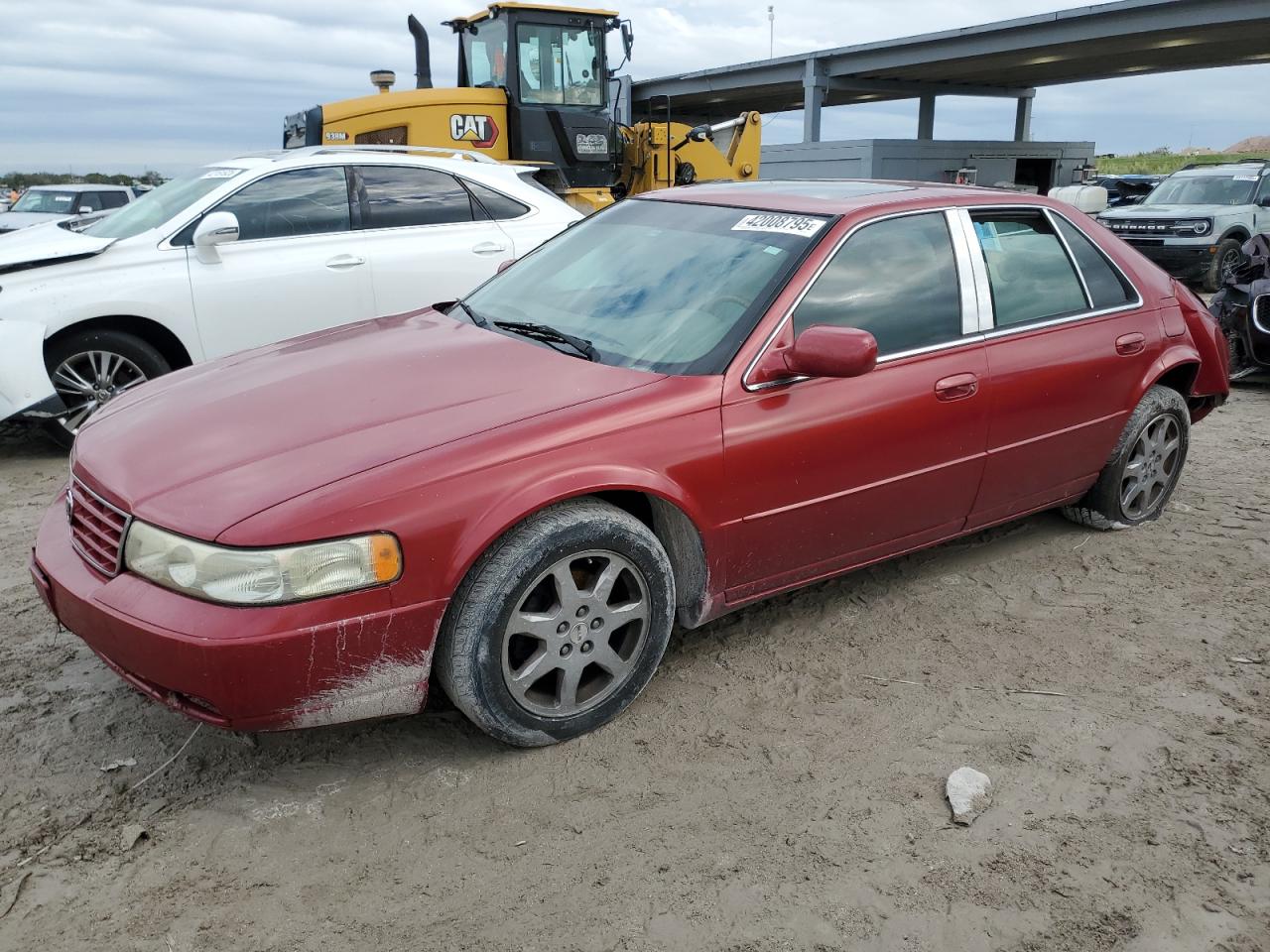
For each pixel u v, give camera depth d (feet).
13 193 101.19
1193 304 15.64
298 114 38.88
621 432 9.67
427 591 8.66
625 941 7.51
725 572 10.80
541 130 36.35
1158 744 10.11
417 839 8.60
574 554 9.46
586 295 12.30
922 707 10.74
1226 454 20.30
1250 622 12.79
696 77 118.52
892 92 113.19
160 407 10.55
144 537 8.48
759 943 7.52
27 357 17.79
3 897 7.82
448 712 10.55
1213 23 73.97
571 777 9.46
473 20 37.24
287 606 8.14
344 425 9.45
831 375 10.09
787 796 9.22
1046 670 11.55
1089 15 80.59
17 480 17.98
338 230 21.13
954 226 12.61
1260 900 8.04
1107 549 15.03
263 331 20.25
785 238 11.63
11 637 11.93
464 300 13.76
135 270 18.89
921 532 12.53
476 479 8.86
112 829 8.64
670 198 13.91
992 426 12.54
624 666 10.22
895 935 7.62
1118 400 14.19
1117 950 7.52
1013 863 8.39
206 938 7.48
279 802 9.04
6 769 9.41
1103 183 87.45
